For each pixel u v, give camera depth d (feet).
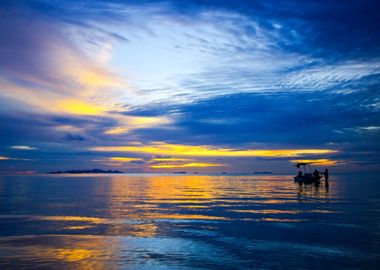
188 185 439.63
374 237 86.84
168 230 96.94
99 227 101.40
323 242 81.56
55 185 433.07
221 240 83.97
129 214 130.72
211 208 152.05
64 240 83.35
